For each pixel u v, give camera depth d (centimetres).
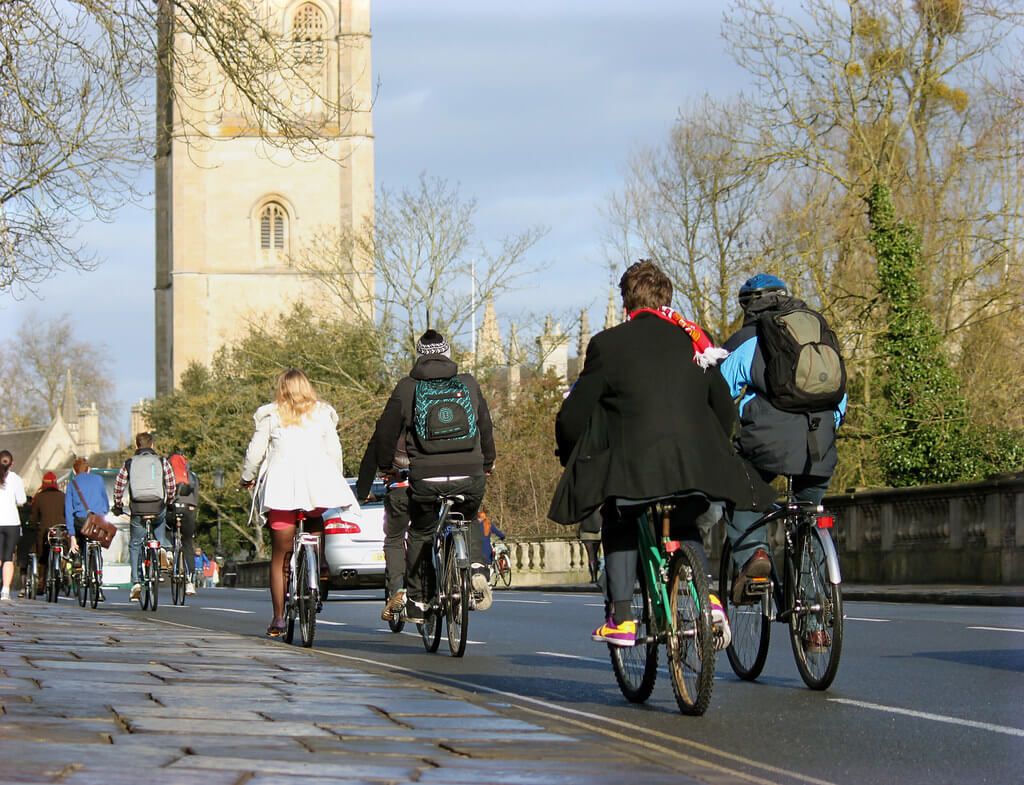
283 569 3152
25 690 1823
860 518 6788
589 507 1847
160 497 4938
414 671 2494
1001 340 9669
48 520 6247
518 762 1405
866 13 9575
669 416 1859
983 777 1469
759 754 1605
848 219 9556
